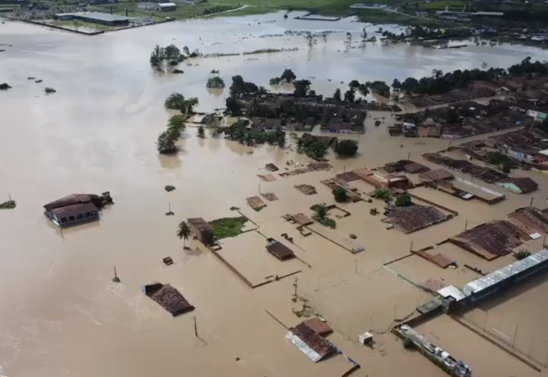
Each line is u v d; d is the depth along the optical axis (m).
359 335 76.00
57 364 70.62
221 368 70.06
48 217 108.94
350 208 115.94
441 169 134.00
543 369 71.00
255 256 96.00
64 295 84.62
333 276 91.00
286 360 71.56
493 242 100.69
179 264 93.69
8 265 92.06
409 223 108.06
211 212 112.06
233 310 81.69
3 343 74.19
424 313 80.44
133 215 110.31
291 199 119.38
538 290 88.81
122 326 77.88
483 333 77.88
